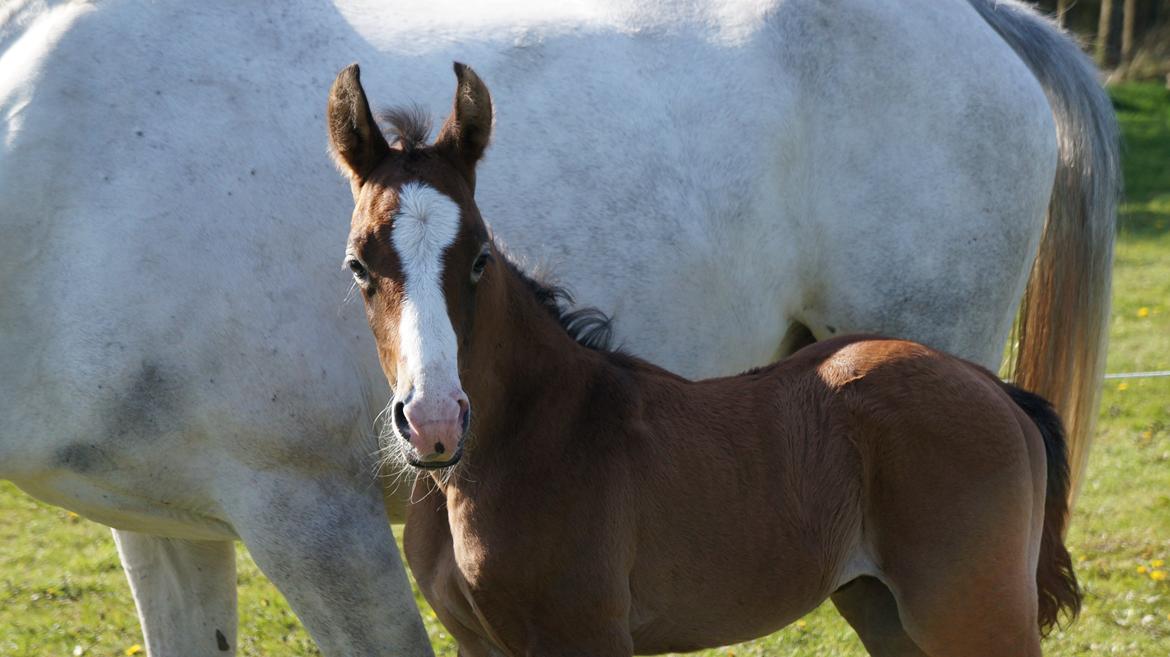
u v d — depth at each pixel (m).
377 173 3.51
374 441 4.21
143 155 4.00
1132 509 7.74
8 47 4.21
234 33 4.24
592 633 3.67
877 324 5.14
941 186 5.13
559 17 4.76
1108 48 26.91
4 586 7.25
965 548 3.84
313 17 4.38
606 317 4.28
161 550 4.57
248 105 4.15
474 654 3.95
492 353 3.66
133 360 3.91
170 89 4.10
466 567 3.68
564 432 3.74
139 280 3.91
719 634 3.93
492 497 3.67
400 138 3.63
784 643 6.10
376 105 4.33
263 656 6.15
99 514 4.22
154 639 4.68
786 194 4.96
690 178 4.70
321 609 4.12
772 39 4.95
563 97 4.56
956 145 5.16
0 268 3.91
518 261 4.19
